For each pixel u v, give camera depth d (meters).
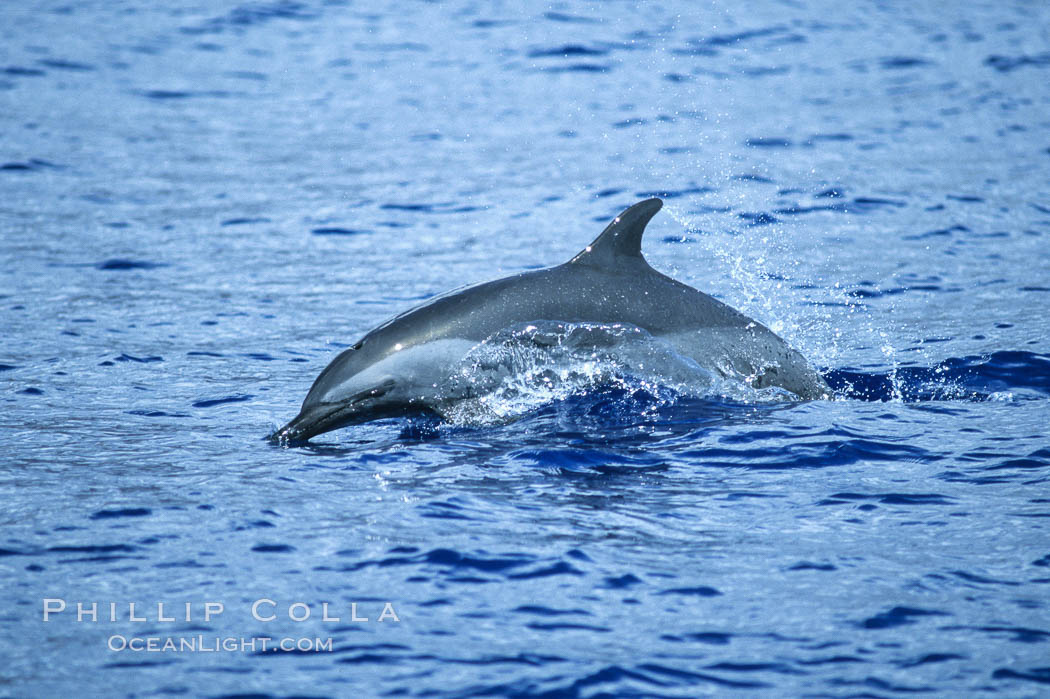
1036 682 17.73
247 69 90.44
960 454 27.47
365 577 21.28
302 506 24.48
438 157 67.81
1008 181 60.88
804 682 17.94
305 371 35.84
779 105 79.12
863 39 101.38
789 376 31.80
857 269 47.47
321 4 116.00
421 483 25.84
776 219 55.31
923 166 64.19
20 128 71.56
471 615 19.98
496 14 110.25
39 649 18.70
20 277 45.94
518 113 77.94
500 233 53.72
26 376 34.62
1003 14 114.06
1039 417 30.22
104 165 64.69
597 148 69.06
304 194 60.19
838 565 21.67
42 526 23.30
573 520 23.77
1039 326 38.91
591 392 31.03
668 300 31.33
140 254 49.75
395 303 43.75
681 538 22.92
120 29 102.75
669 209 56.97
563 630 19.52
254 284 46.06
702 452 27.61
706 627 19.53
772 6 116.69
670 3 115.88
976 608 19.97
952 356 35.75
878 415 30.39
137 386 33.97
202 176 63.28
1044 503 24.47
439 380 30.33
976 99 80.25
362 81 87.12
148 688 17.72
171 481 25.97
